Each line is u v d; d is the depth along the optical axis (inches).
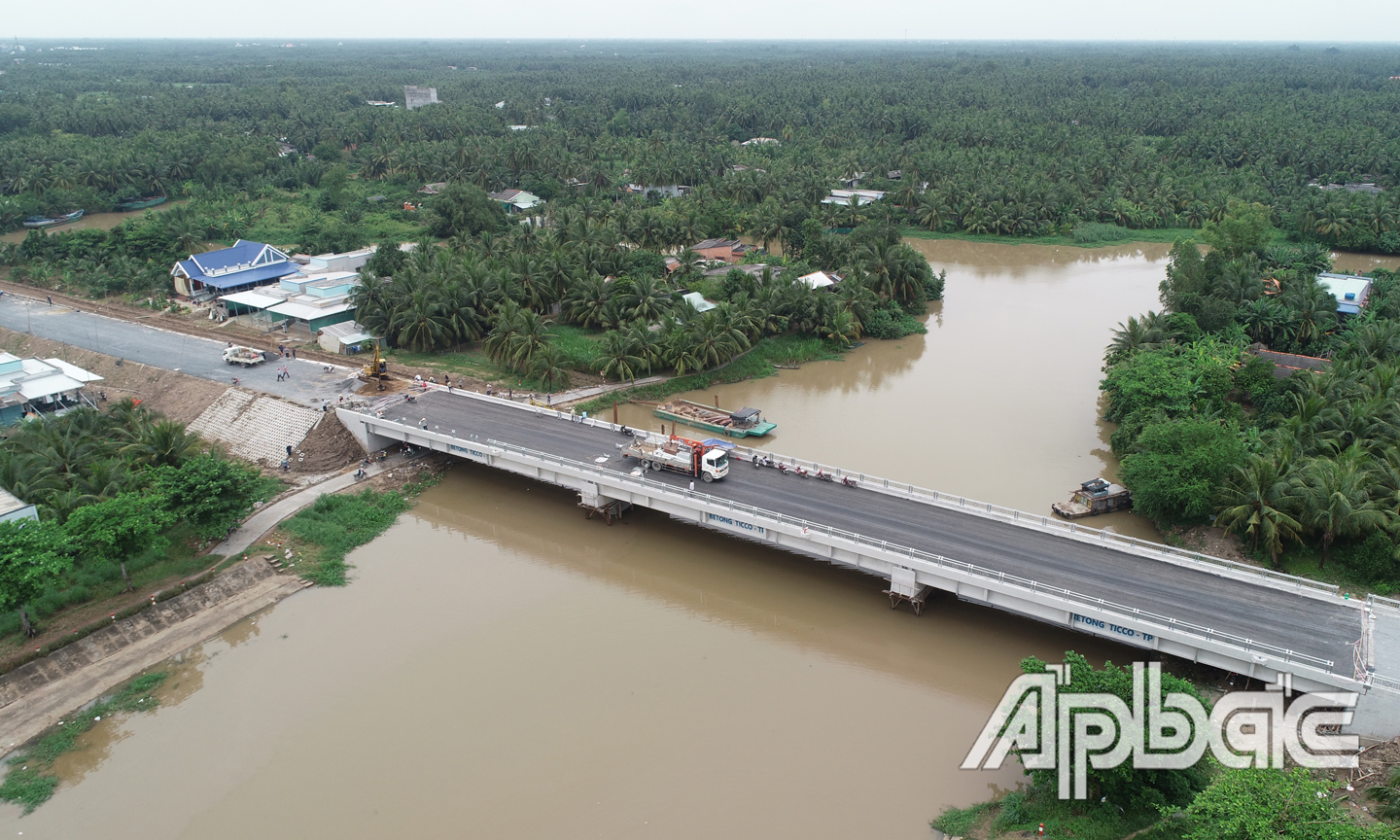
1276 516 2507.4
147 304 5260.8
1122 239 7190.0
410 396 3754.9
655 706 2149.4
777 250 6875.0
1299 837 1416.1
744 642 2411.4
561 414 3572.8
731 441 3469.5
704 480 2962.6
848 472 2962.6
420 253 5260.8
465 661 2321.6
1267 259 5324.8
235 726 2098.9
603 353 4291.3
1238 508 2588.6
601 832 1784.0
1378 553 2468.0
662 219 6338.6
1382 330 3737.7
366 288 4616.1
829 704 2160.4
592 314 4793.3
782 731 2064.5
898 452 3508.9
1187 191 7485.2
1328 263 5113.2
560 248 5285.4
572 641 2410.2
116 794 1905.8
